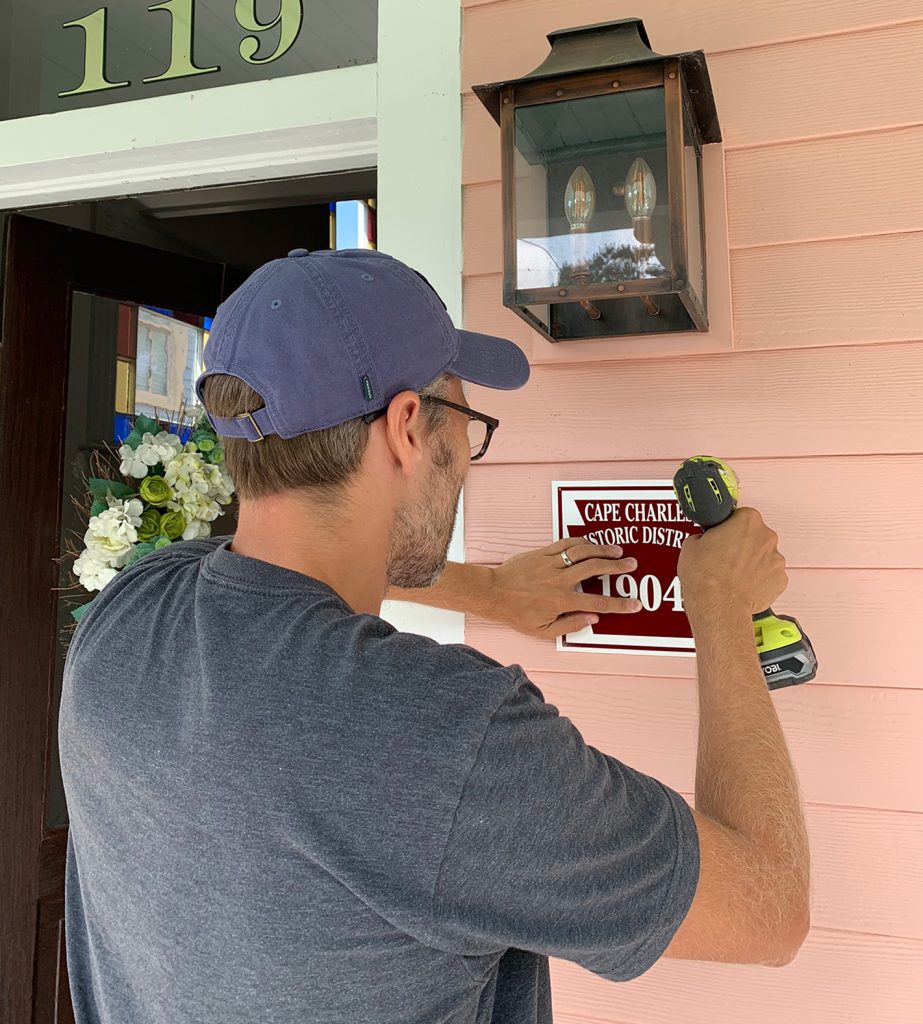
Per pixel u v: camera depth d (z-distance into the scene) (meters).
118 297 1.87
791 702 1.10
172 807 0.63
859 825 1.07
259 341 0.69
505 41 1.28
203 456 1.82
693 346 1.13
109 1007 0.71
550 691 1.20
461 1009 0.67
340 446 0.70
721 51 1.15
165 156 1.58
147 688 0.67
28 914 1.68
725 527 0.95
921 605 1.05
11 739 1.69
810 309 1.11
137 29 1.65
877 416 1.08
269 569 0.70
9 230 1.71
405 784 0.59
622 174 0.93
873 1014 1.05
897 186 1.08
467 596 1.13
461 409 0.81
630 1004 1.15
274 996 0.61
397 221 1.31
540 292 0.94
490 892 0.59
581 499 1.19
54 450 1.76
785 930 0.67
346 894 0.60
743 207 1.13
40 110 1.73
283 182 1.70
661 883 0.63
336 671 0.62
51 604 1.76
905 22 1.09
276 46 1.55
